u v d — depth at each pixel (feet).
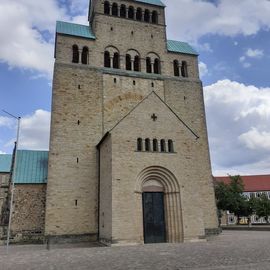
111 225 95.30
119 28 147.84
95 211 116.37
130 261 59.41
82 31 145.28
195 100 146.10
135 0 155.43
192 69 152.66
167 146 109.70
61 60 132.57
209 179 134.92
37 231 119.34
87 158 121.70
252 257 60.75
